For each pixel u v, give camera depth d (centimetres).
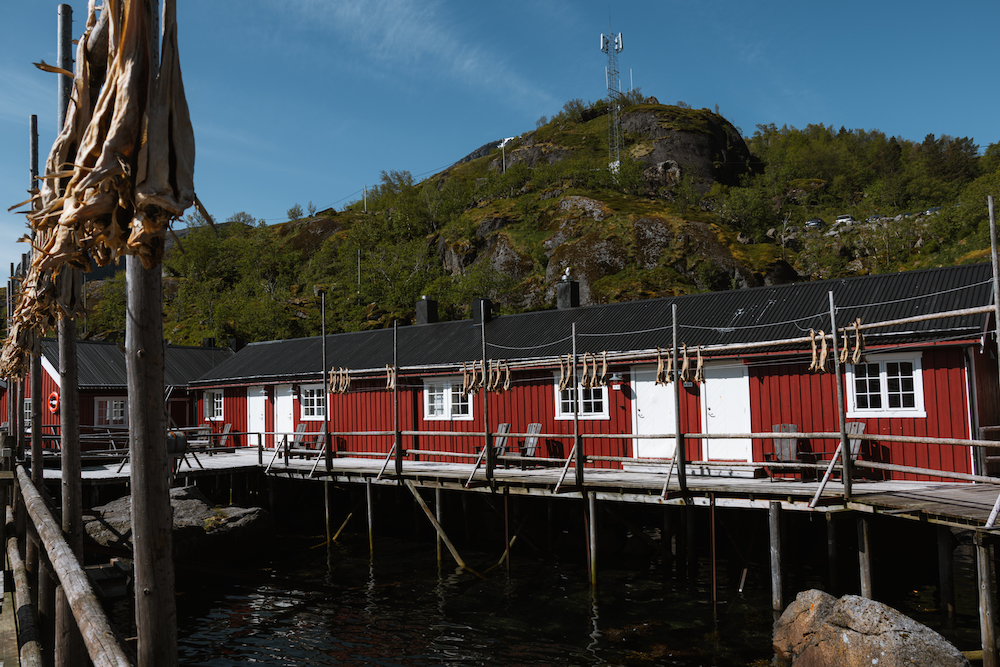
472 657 948
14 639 499
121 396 2506
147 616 260
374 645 1004
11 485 903
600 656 928
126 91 240
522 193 7162
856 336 964
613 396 1606
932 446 1226
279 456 2019
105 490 1658
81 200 243
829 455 1326
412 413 1939
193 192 250
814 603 870
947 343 1185
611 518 1522
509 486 1334
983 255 4169
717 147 7450
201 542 1402
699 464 1390
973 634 910
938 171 8112
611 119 7969
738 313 1598
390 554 1527
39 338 752
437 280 5112
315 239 7819
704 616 1057
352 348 2289
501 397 1778
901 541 1263
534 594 1205
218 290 6412
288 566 1445
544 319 1964
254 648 1004
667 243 4434
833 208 7288
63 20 607
